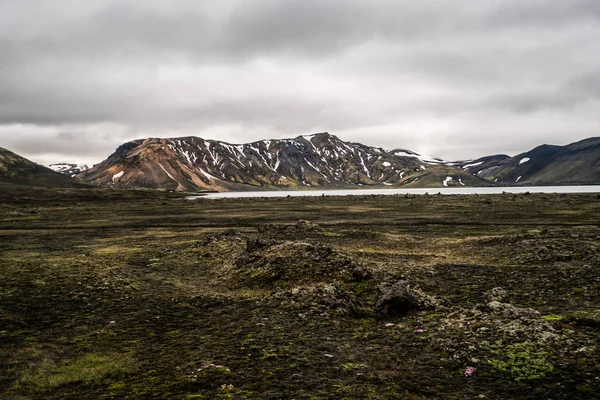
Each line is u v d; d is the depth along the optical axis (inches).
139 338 700.0
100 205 6067.9
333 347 639.1
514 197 5757.9
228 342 668.1
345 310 849.5
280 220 3353.8
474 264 1408.7
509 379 498.9
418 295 882.1
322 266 1169.4
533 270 1240.2
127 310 892.0
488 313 757.9
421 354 600.1
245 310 884.0
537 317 719.7
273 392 471.5
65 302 954.1
